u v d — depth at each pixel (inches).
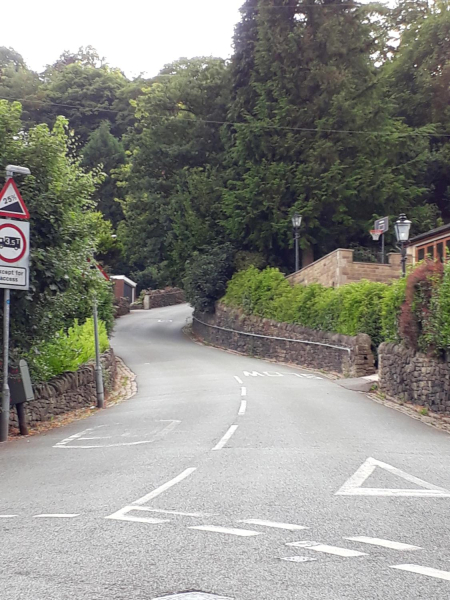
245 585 193.9
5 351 511.5
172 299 2856.8
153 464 395.5
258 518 270.8
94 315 777.6
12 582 202.1
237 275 1657.2
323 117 1460.4
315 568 208.7
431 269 689.0
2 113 549.0
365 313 1067.3
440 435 518.9
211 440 478.3
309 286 1306.6
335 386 893.2
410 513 279.4
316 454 417.7
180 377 1082.7
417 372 693.9
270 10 1517.0
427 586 193.5
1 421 513.3
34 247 544.4
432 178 1760.6
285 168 1470.2
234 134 1611.7
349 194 1406.3
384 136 1460.4
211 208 1713.8
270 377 1028.5
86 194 589.3
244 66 1658.5
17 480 366.0
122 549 231.0
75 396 726.5
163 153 1925.4
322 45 1483.8
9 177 501.4
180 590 190.4
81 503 305.3
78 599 186.5
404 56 1840.6
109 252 2335.1
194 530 252.7
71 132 603.8
